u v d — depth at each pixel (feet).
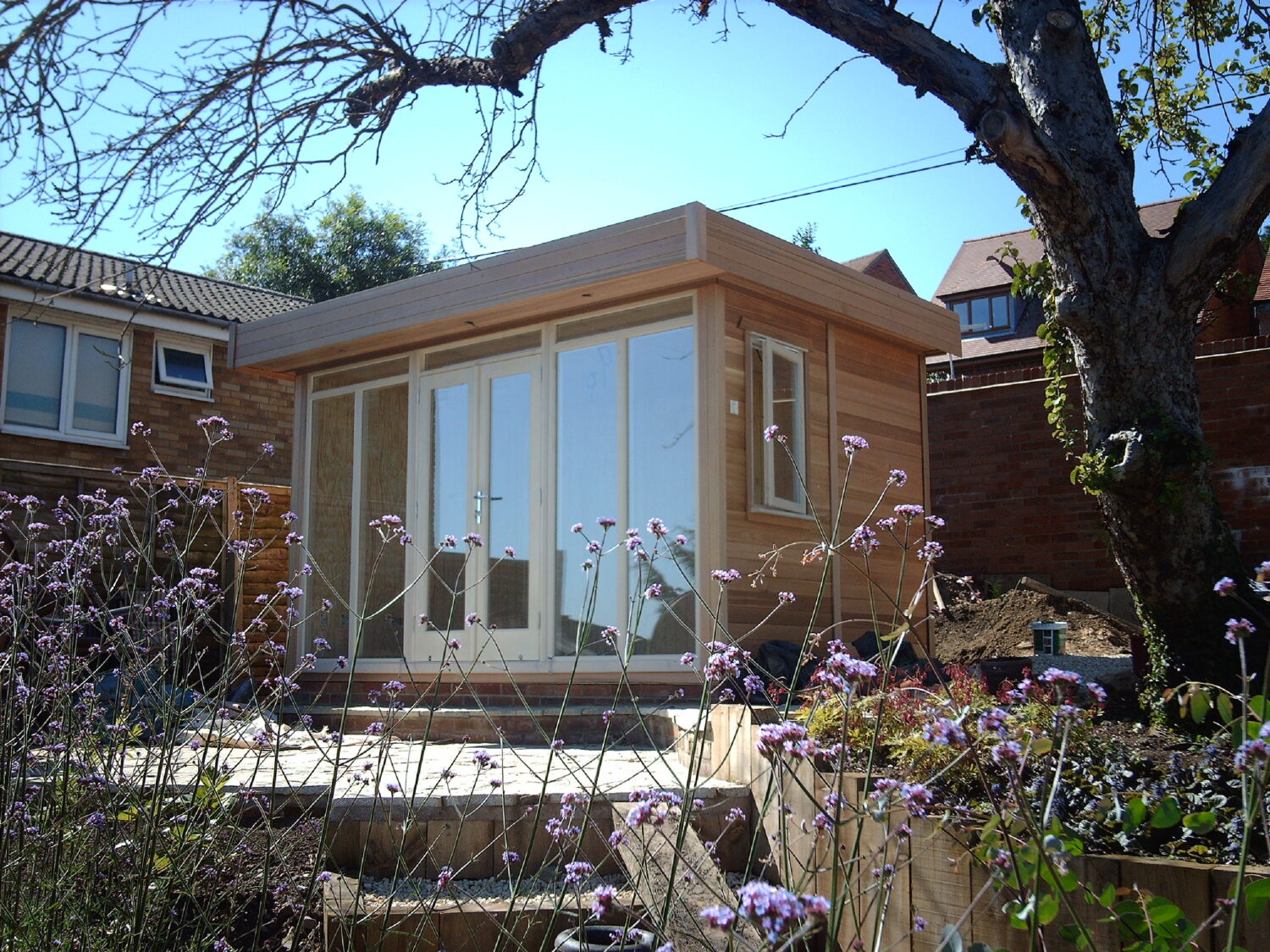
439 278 26.71
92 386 44.45
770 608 23.95
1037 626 23.59
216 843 11.50
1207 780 10.53
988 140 15.38
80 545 13.07
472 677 26.50
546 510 25.77
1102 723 13.46
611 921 11.67
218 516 31.99
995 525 37.52
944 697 10.15
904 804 6.78
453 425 28.19
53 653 11.53
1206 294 15.26
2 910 9.43
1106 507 15.06
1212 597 14.30
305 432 31.78
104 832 10.66
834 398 26.71
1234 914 5.57
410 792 14.40
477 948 10.59
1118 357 15.12
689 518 23.31
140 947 9.43
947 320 30.30
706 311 23.61
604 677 24.16
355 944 11.41
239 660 11.84
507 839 14.08
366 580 29.58
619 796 14.23
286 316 30.42
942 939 6.66
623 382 24.82
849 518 26.73
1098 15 23.81
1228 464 32.17
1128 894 8.59
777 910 4.28
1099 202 15.25
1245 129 15.39
